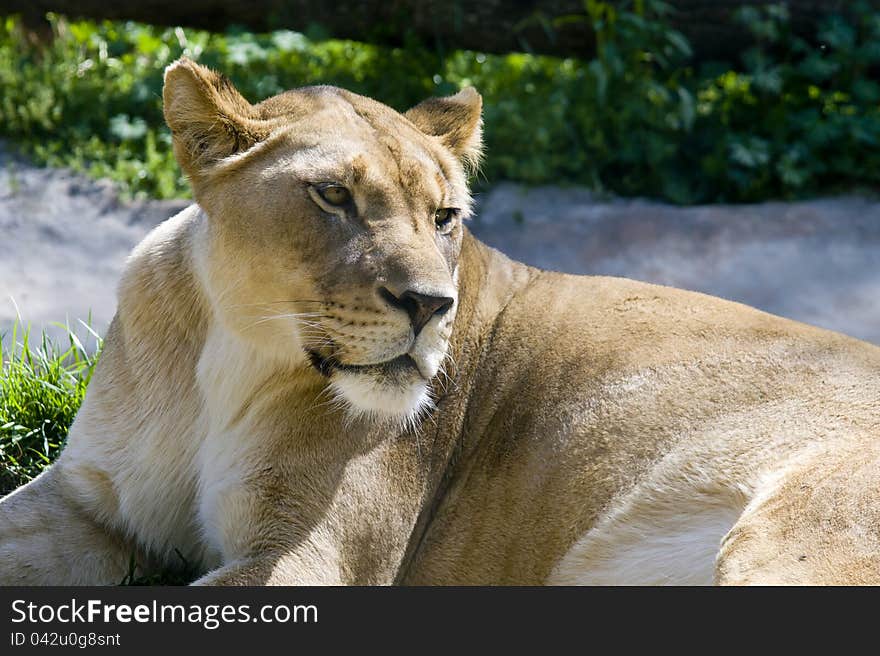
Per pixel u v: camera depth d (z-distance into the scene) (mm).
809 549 5621
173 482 6859
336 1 15602
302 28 15750
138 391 6848
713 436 6375
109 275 12359
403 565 6738
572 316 7230
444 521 6844
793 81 15078
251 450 6434
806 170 14234
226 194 6180
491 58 16203
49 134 14680
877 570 5488
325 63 15977
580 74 15633
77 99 14961
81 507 7012
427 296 5785
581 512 6523
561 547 6555
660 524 6328
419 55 15703
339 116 6309
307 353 6141
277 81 15180
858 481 5762
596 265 12812
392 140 6230
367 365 5902
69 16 15977
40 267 12305
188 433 6793
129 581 6930
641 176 14438
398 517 6609
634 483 6430
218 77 6359
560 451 6699
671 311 7145
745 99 15180
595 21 14875
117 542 7012
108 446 6914
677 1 15023
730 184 14242
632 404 6668
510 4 15367
